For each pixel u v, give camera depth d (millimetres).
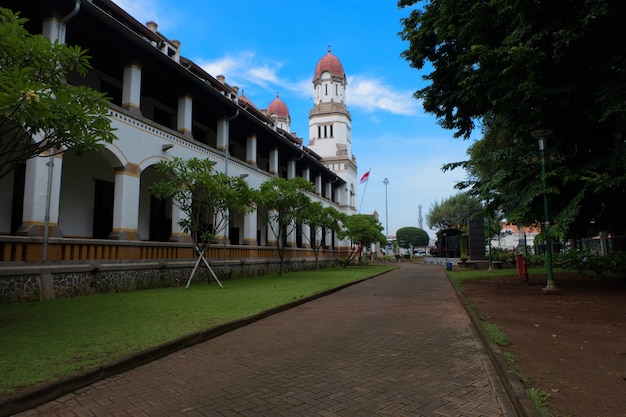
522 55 10531
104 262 12211
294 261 27109
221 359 5859
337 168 43281
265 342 6930
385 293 14586
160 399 4277
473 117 16219
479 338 7141
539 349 5680
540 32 10625
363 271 26969
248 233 21922
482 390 4516
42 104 5430
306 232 31578
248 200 15211
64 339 6207
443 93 15625
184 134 16625
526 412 3482
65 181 14805
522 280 15633
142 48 14070
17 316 8031
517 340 6242
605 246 30312
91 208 15797
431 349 6426
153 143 14859
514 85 12195
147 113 17750
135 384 4746
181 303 10109
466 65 13328
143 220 18094
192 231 14453
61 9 11320
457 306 11211
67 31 12562
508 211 14469
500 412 3896
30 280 10000
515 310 9195
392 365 5539
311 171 34125
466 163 15172
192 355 6070
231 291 13016
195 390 4559
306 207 20984
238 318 8297
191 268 16062
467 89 13234
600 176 11133
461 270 28141
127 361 5293
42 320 7676
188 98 16922
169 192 13258
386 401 4207
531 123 13133
